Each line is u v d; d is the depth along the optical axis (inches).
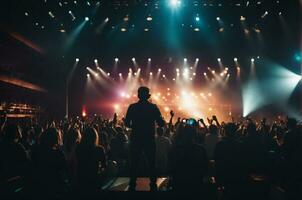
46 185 245.6
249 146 286.2
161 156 366.3
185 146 249.6
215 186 256.4
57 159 247.4
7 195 244.2
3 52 1112.8
